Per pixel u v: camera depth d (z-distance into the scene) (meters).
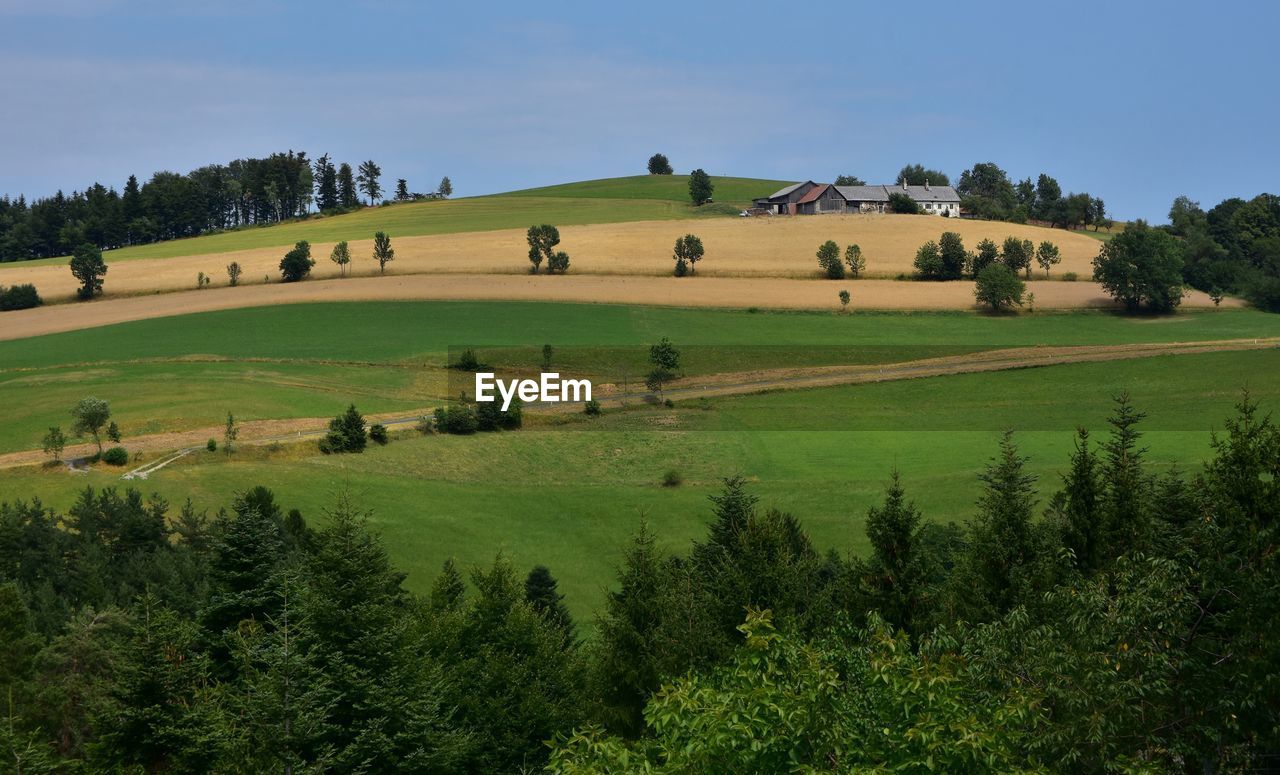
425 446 107.56
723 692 21.92
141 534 76.06
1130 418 43.91
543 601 68.12
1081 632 25.70
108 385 128.00
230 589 46.25
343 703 36.34
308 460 101.75
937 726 20.09
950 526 70.88
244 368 137.75
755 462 105.56
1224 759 22.92
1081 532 41.28
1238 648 23.36
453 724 41.91
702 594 48.34
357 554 39.69
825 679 21.09
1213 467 28.95
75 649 47.50
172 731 34.91
